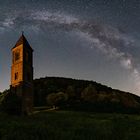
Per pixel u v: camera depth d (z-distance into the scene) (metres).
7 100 56.84
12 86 61.72
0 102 57.72
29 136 27.42
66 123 41.88
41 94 119.88
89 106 98.00
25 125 34.38
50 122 41.94
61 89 128.62
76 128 35.12
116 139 31.20
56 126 36.22
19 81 60.16
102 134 31.78
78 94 123.06
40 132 29.47
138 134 34.25
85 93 118.62
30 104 62.38
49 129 31.72
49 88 128.75
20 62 61.50
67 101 107.06
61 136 28.80
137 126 43.00
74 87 132.88
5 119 42.50
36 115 58.88
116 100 110.50
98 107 97.25
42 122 40.84
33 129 31.19
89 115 69.56
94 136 30.48
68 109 91.06
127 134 34.03
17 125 34.06
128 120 54.25
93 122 46.56
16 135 27.47
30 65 65.50
